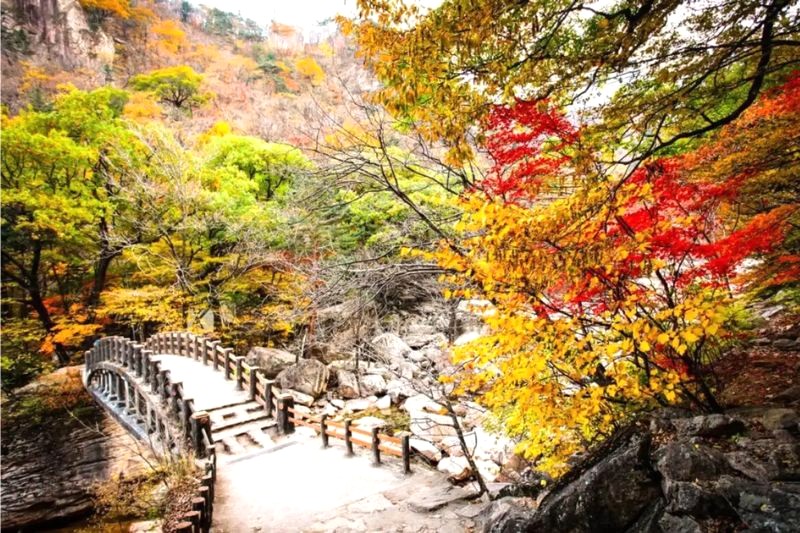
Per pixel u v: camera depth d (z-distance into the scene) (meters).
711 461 3.79
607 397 5.74
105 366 17.38
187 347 18.55
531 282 4.46
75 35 44.16
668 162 5.00
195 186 19.33
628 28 3.69
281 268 16.91
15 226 19.08
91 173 20.12
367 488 8.79
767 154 4.91
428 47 3.91
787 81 4.91
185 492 8.47
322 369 17.72
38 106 28.94
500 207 4.27
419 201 10.53
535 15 3.69
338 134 9.00
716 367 6.64
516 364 4.69
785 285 8.59
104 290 22.81
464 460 10.71
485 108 4.18
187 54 48.50
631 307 4.38
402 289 10.58
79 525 11.37
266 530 7.55
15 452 15.05
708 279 5.26
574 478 5.00
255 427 12.30
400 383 16.33
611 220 4.34
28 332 20.91
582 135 4.38
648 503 4.08
